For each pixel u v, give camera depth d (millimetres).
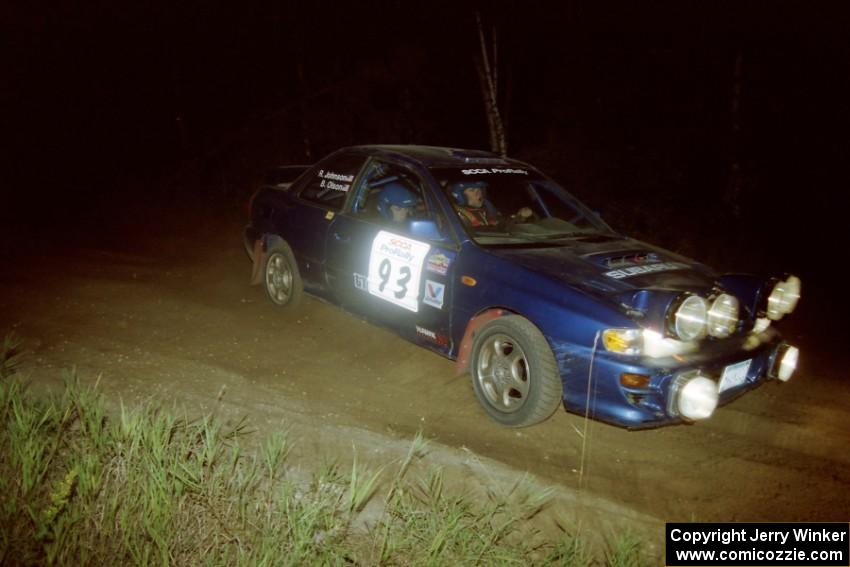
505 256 4281
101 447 3211
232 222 9914
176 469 3027
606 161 10000
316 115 11180
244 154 11438
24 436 3176
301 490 3223
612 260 4352
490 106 10133
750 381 4152
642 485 3693
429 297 4551
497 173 5145
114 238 8805
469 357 4387
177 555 2723
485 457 3801
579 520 3322
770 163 10406
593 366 3705
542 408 3955
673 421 3691
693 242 9281
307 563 2688
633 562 2969
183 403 4090
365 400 4430
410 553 2848
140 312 5762
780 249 9562
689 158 10352
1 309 5586
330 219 5379
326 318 5855
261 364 4852
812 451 4133
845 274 8930
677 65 10625
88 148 14461
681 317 3621
